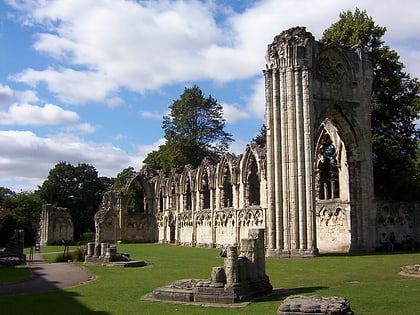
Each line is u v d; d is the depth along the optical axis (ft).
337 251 143.84
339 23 172.35
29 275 91.71
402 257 109.40
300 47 128.26
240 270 58.18
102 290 67.92
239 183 172.65
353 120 140.56
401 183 150.41
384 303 51.06
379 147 157.99
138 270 96.07
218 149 289.53
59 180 341.21
